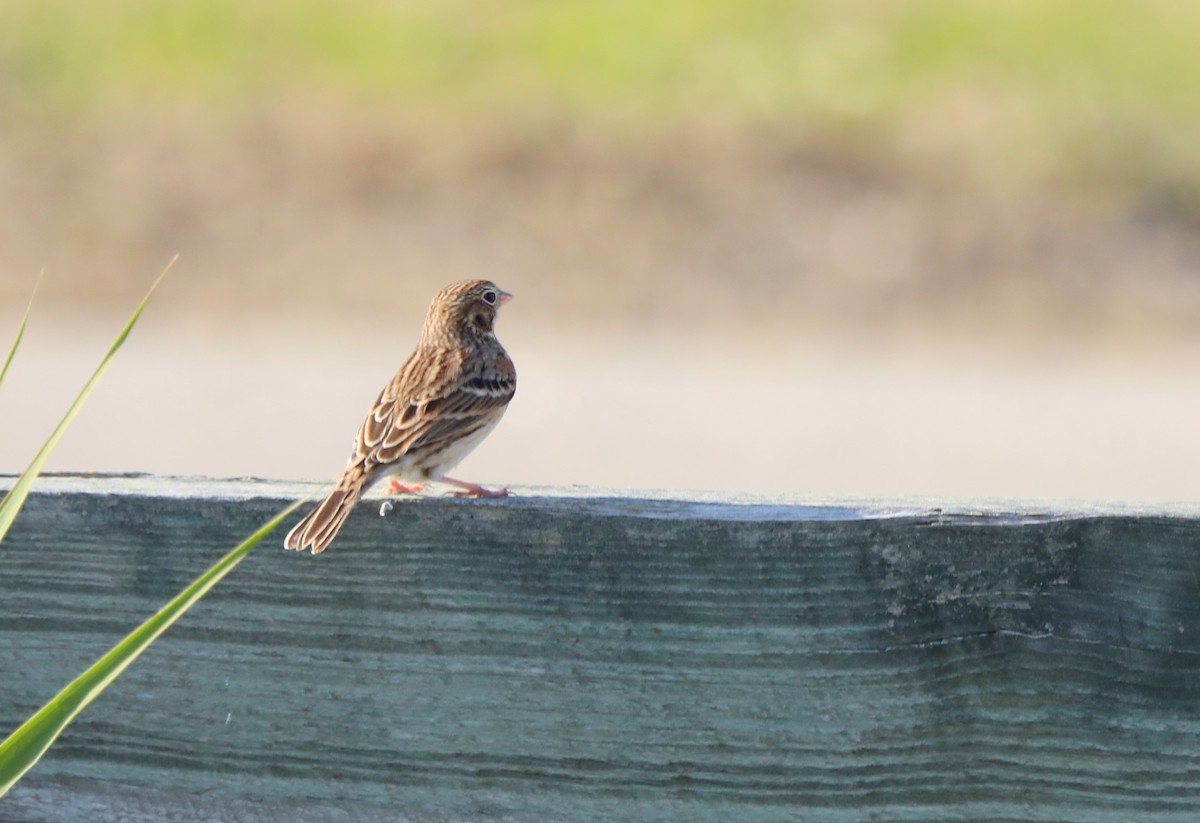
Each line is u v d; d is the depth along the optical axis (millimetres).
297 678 4375
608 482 14531
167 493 4402
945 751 4156
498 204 20859
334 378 16750
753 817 4238
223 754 4422
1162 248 20109
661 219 20625
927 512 4129
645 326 18891
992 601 4113
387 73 23422
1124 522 4066
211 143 21812
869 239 20281
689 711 4234
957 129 21859
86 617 4434
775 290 19641
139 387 16438
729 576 4191
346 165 21391
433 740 4344
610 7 24531
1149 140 21453
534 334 18562
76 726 4453
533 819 4332
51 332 18234
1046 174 21031
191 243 20234
